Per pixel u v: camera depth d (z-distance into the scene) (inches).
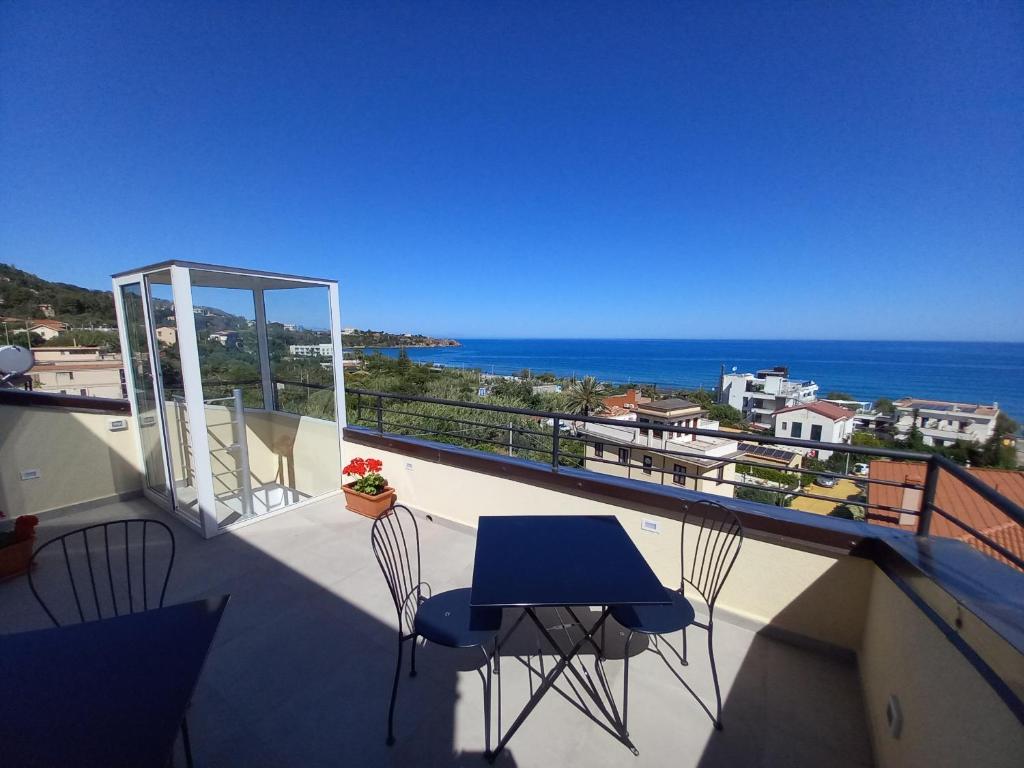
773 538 76.9
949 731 38.9
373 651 75.5
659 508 90.1
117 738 30.9
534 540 66.7
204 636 42.8
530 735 59.3
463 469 122.2
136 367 135.3
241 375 141.9
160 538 118.0
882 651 60.7
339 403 146.8
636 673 71.7
